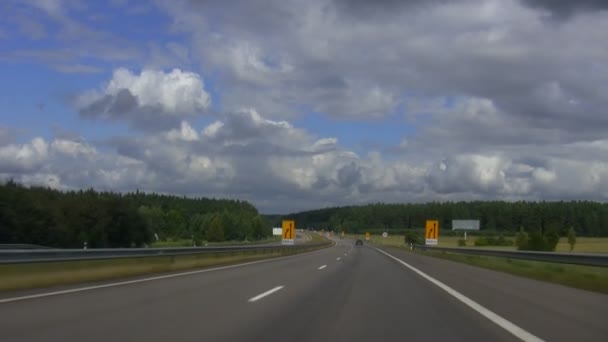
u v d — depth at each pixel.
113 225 72.19
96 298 16.39
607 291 19.73
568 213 139.12
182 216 145.75
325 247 98.69
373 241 158.62
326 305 15.77
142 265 28.30
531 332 11.72
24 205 58.97
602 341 10.84
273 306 15.33
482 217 161.88
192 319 12.84
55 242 61.88
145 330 11.39
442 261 46.59
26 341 10.23
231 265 36.31
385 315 13.98
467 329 12.05
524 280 25.52
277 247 59.97
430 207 189.25
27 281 19.36
